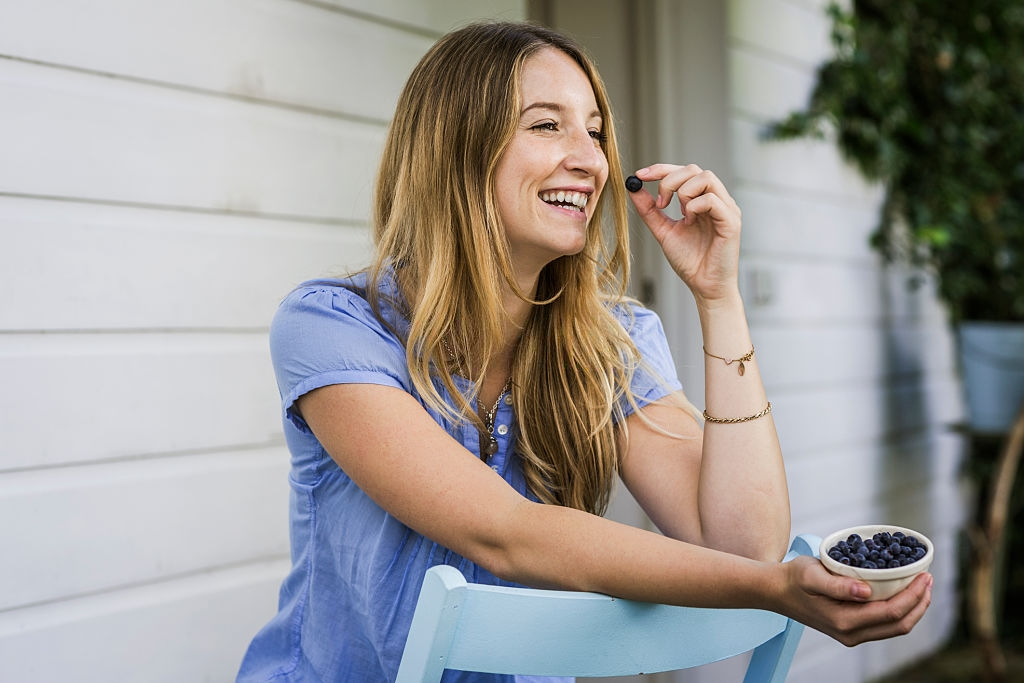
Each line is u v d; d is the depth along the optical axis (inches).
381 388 43.9
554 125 48.6
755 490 49.6
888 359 146.0
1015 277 161.8
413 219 49.6
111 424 64.2
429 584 33.8
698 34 110.2
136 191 65.9
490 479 41.8
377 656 47.4
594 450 52.5
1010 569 165.3
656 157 107.2
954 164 155.0
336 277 50.3
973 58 154.9
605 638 36.8
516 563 40.3
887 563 36.2
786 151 126.9
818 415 130.4
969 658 151.6
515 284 48.5
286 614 49.6
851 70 133.4
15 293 60.1
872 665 139.8
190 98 68.9
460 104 48.1
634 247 107.0
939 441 157.1
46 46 61.7
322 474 47.5
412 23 83.5
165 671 66.6
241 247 71.6
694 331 106.9
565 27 107.7
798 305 127.9
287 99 74.6
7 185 59.9
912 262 151.1
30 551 60.4
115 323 64.6
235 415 71.1
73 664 62.1
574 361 52.1
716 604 38.0
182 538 67.8
